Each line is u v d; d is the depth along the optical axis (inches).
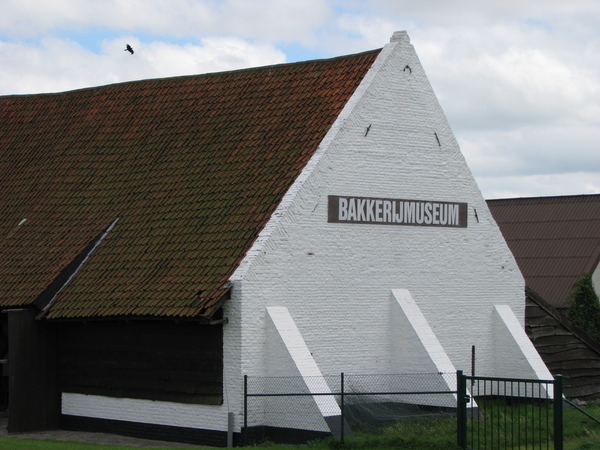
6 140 1181.1
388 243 936.3
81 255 936.3
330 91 955.3
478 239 1023.0
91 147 1091.3
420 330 913.5
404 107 958.4
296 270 855.7
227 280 809.5
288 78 1011.3
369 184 922.1
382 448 725.9
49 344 917.2
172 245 886.4
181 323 845.8
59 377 924.6
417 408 881.5
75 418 911.7
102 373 896.9
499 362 1024.2
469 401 742.5
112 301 853.8
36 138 1157.7
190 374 836.0
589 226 1726.1
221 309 817.5
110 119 1115.3
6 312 949.8
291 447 745.0
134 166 1026.1
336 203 892.0
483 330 1020.5
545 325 1088.2
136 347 876.6
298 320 855.7
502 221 1846.7
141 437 863.7
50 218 1019.9
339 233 893.2
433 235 978.7
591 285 1342.3
